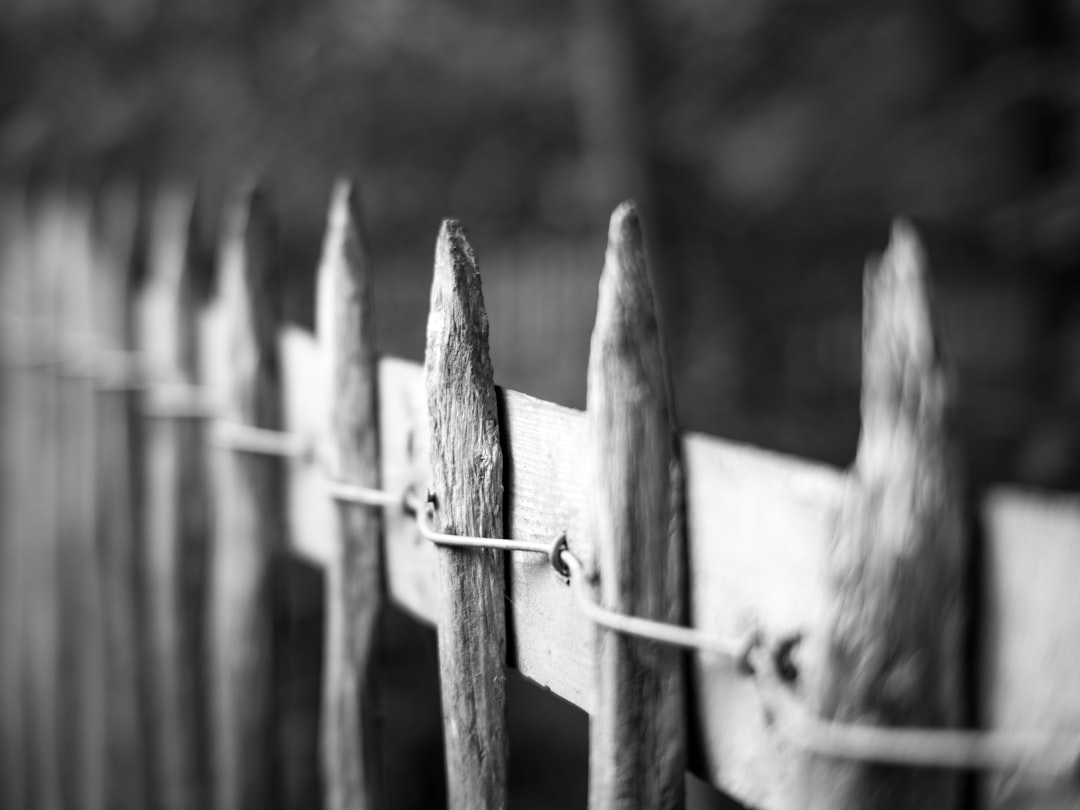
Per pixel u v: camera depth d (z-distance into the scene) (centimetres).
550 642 139
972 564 89
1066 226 485
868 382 92
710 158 830
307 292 731
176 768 283
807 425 696
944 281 770
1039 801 85
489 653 150
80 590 349
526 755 440
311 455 221
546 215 842
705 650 115
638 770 118
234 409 239
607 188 747
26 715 392
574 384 694
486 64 801
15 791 400
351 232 193
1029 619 85
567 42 810
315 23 774
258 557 241
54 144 728
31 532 388
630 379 117
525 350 778
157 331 301
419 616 180
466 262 149
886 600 91
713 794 335
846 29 776
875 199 775
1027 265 596
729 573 110
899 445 90
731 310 825
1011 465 483
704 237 850
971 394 608
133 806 308
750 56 800
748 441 657
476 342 148
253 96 768
